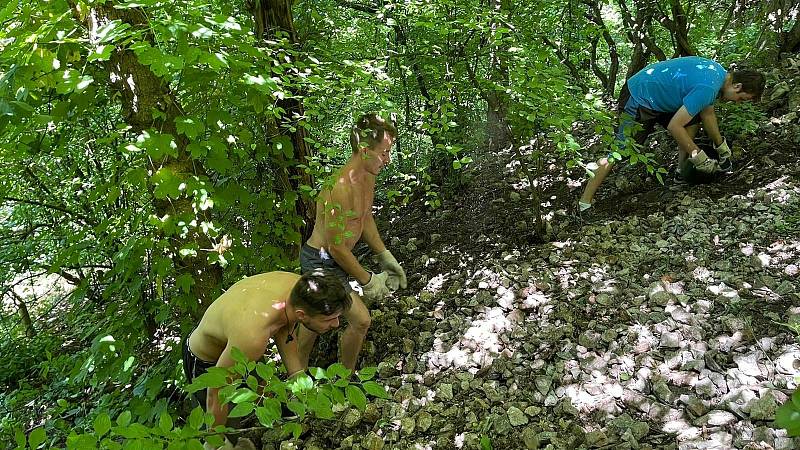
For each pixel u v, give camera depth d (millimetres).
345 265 3240
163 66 2453
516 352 3273
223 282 3850
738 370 2738
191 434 1771
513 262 4164
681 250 3809
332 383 1917
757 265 3449
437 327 3729
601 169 4309
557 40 4867
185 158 3389
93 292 5340
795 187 4082
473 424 2889
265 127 3965
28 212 5375
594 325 3299
